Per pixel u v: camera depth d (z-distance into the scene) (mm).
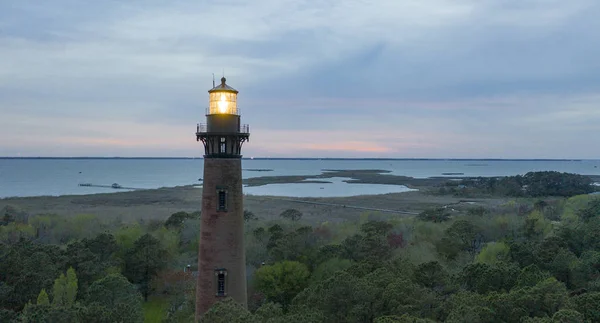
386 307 35344
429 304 36219
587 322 29609
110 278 44438
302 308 37562
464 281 45062
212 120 33531
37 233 86562
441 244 73062
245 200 184750
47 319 30188
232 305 28469
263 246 70812
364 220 108188
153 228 92562
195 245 77688
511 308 31953
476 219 87750
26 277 45594
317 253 63188
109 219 110250
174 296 56062
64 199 190625
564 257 50125
